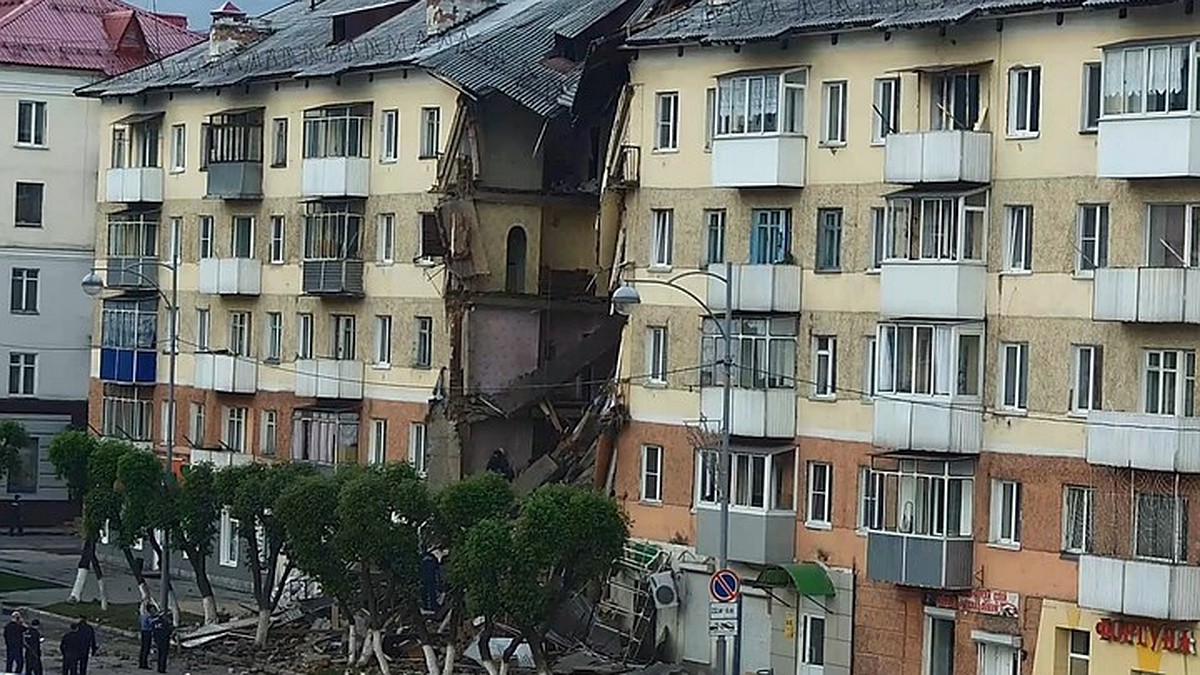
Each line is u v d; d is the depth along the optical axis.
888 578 89.56
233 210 132.25
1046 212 85.56
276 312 129.00
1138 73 81.62
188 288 136.50
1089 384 84.25
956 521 88.31
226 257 132.75
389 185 120.12
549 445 117.12
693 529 99.88
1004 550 86.62
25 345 160.62
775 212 97.00
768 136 95.94
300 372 125.31
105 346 144.25
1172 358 81.62
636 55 103.88
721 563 82.19
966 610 87.81
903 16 90.50
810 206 95.38
